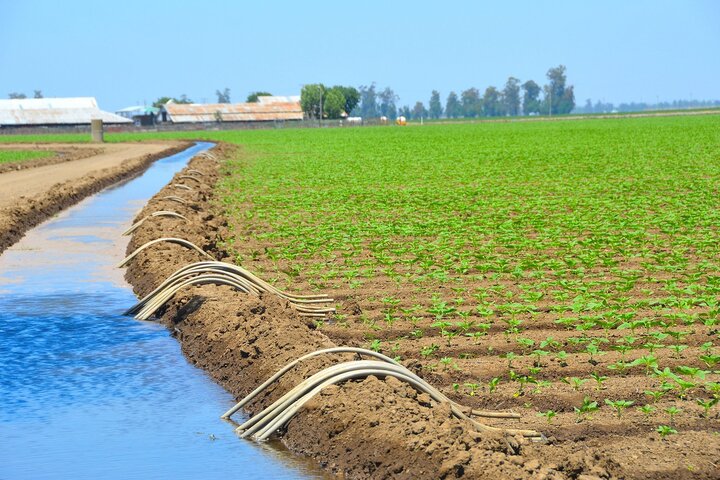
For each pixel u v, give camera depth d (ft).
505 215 63.77
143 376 29.94
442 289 40.19
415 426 21.16
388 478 20.38
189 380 29.50
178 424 25.40
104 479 21.54
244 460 22.74
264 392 26.58
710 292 37.88
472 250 49.75
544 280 41.47
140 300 39.65
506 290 39.68
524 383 26.99
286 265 46.98
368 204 72.84
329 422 23.11
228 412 25.99
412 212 67.51
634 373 27.94
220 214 69.05
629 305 35.55
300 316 34.47
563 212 66.18
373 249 49.96
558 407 25.13
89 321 37.22
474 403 25.45
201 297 36.63
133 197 87.66
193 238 50.98
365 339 32.48
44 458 22.88
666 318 34.04
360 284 41.75
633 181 90.48
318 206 71.97
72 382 29.07
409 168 116.47
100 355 32.35
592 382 27.04
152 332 35.47
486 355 30.27
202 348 32.14
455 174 104.53
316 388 24.39
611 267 44.19
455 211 67.82
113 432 24.68
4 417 25.81
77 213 73.67
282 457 22.94
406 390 23.88
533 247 49.90
